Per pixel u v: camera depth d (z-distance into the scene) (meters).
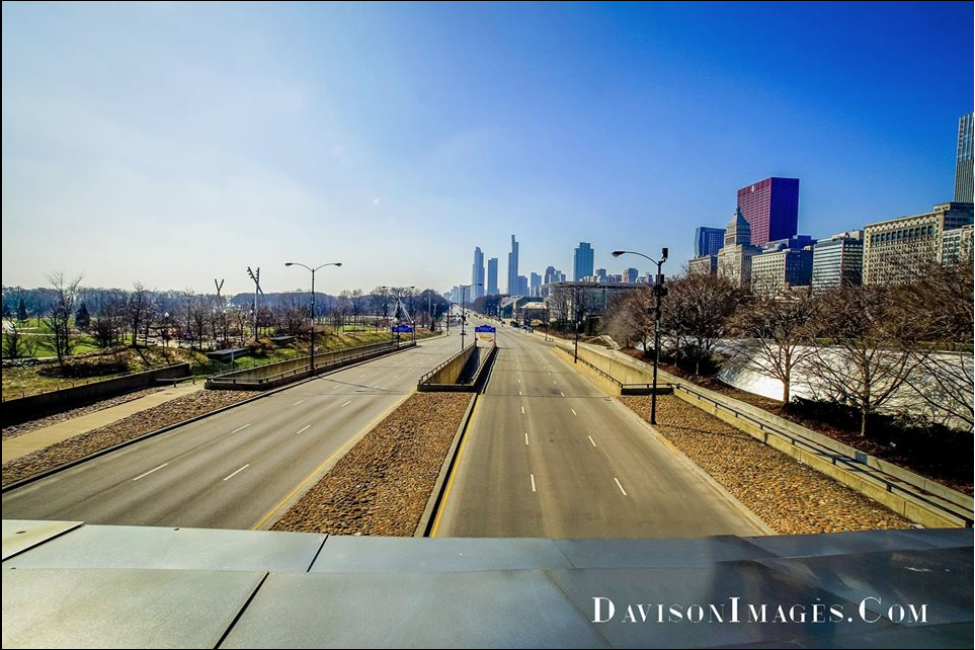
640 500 15.32
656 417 27.38
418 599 4.01
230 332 77.50
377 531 12.55
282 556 5.12
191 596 4.07
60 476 16.80
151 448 20.22
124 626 3.67
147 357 45.41
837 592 4.14
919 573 4.42
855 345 23.33
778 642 3.37
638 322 54.97
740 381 36.44
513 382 42.47
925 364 20.02
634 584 4.27
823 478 17.28
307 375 42.12
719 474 17.64
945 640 3.32
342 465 17.84
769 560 4.75
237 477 16.70
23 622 3.71
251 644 3.46
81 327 66.62
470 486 16.33
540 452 20.44
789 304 32.72
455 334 131.12
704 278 49.41
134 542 5.51
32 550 5.28
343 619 3.74
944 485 15.62
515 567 4.85
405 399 31.66
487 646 3.39
